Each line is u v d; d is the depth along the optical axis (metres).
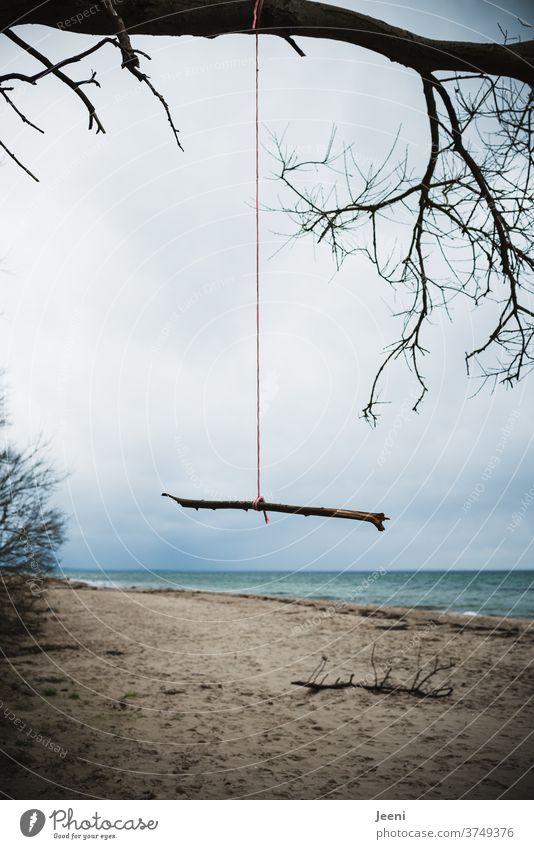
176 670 9.59
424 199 4.35
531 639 12.78
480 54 3.26
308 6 3.01
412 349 4.69
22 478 9.48
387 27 3.13
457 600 31.73
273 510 2.47
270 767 5.47
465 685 8.74
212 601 23.41
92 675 8.85
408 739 6.32
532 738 6.36
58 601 17.30
